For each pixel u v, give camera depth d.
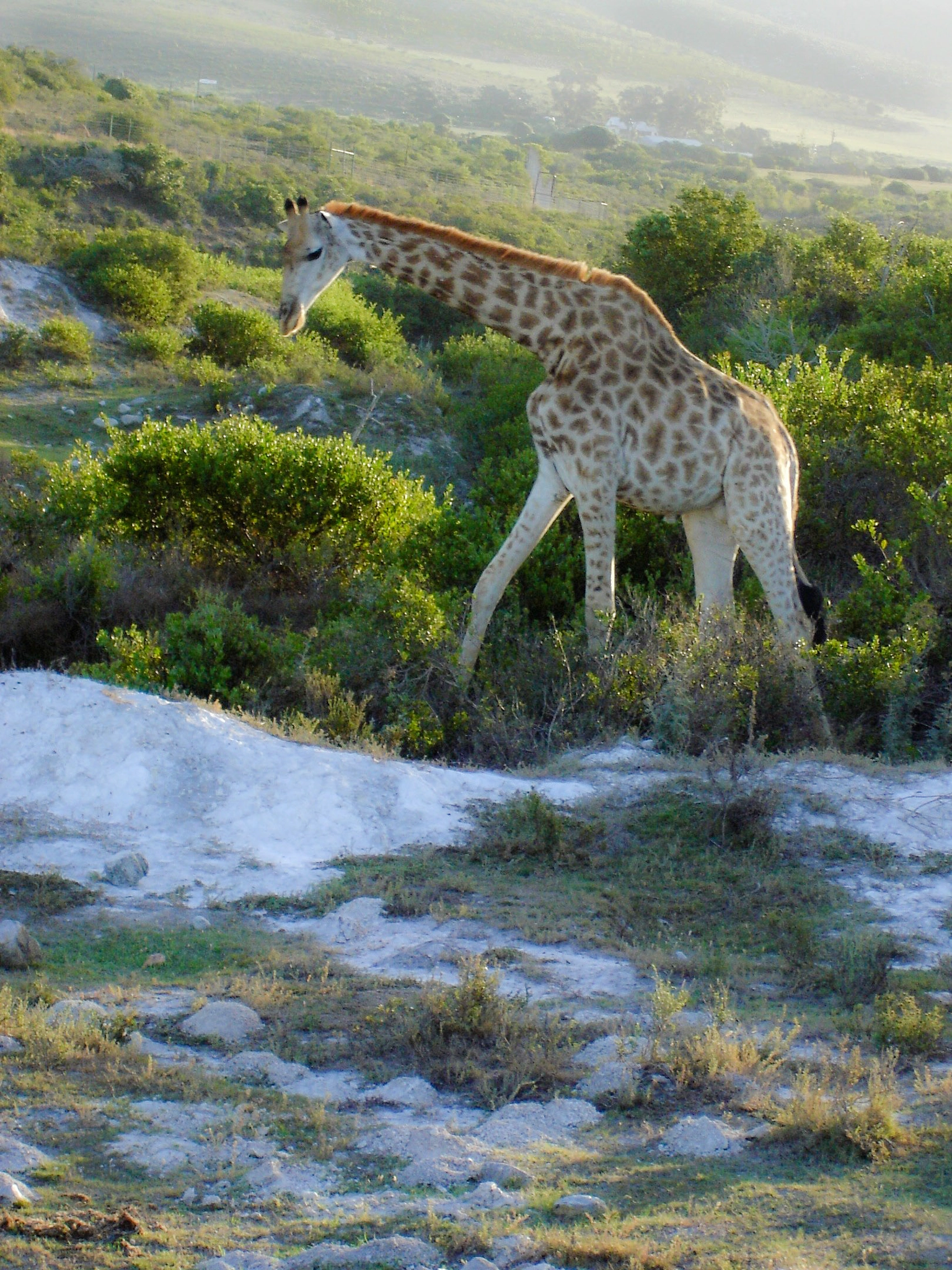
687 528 16.45
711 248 39.19
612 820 11.91
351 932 9.61
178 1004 8.14
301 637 16.94
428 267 15.37
